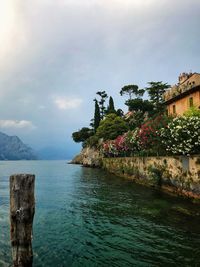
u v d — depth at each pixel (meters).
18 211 8.51
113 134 74.88
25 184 8.60
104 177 46.25
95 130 104.88
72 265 10.60
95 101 106.19
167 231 14.41
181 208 18.91
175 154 25.45
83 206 21.27
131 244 12.69
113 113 89.06
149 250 11.98
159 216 17.42
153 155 31.95
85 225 15.84
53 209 20.30
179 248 12.14
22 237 8.55
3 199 26.20
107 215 18.11
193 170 21.39
